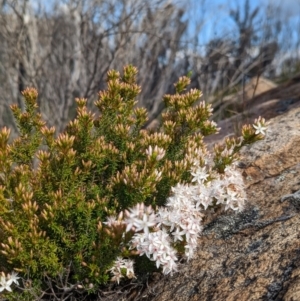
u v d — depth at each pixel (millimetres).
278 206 3320
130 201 3002
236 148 3385
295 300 2410
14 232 2861
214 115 6465
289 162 3826
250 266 2842
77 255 2977
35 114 3787
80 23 7047
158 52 7434
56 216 3008
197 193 3141
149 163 2957
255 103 6625
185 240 2982
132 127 4184
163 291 3045
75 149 3443
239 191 3234
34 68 7008
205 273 2996
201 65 7488
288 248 2830
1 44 7703
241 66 7375
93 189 3311
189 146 3502
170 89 7910
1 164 3041
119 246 2824
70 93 6887
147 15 7395
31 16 7270
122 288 3146
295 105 5570
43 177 3236
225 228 3326
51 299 3111
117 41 6984
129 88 3768
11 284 3068
